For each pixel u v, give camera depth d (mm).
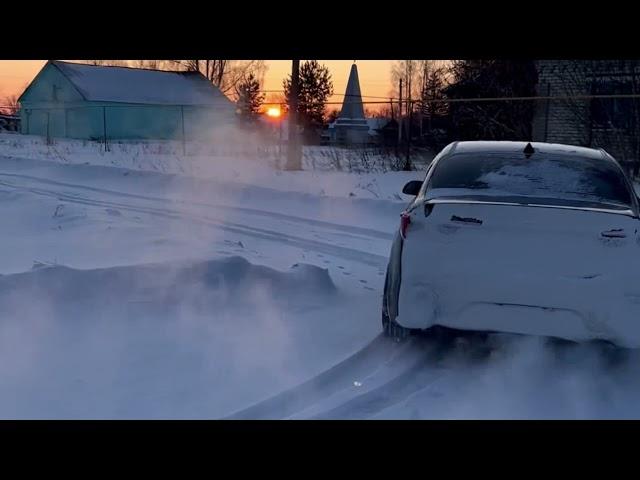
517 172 5473
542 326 4727
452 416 4191
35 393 4266
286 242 10102
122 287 5953
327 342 5402
